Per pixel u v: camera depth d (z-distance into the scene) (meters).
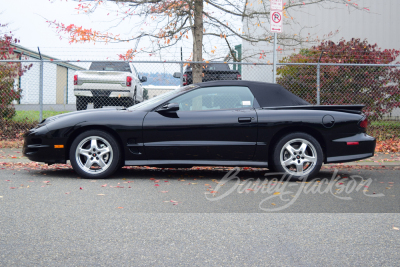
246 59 10.87
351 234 3.42
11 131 10.52
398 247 3.11
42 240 3.17
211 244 3.14
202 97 6.05
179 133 5.86
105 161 5.96
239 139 5.89
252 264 2.75
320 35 15.78
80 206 4.26
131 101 12.36
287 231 3.49
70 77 15.12
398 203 4.62
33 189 5.09
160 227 3.57
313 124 5.93
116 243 3.13
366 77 10.77
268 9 10.62
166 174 6.60
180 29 9.95
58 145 5.89
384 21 16.31
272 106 6.04
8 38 11.01
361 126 6.10
